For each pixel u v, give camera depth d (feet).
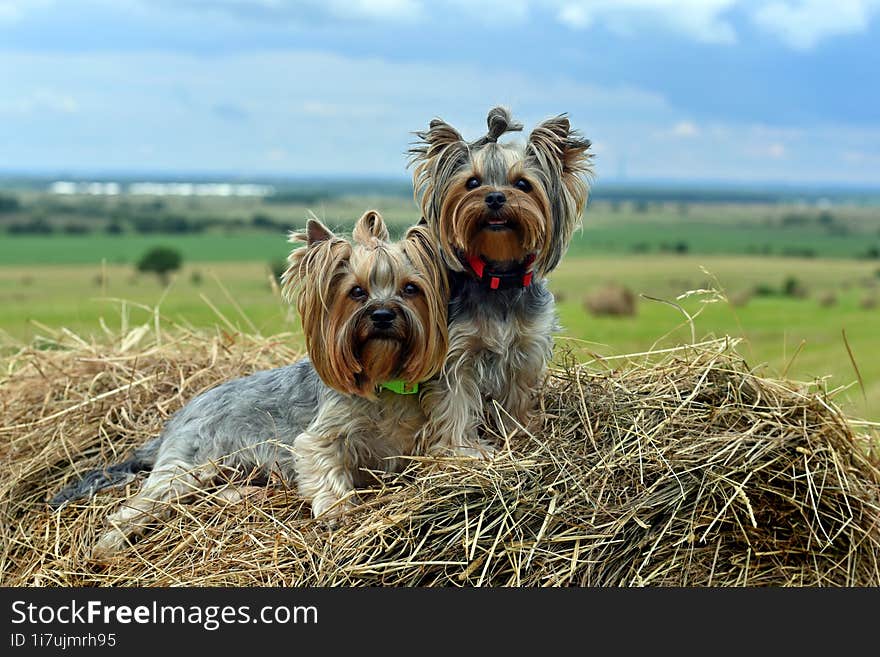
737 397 5.20
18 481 5.43
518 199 5.17
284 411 5.55
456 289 5.37
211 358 6.24
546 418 5.31
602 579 4.84
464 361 5.31
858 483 5.05
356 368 5.18
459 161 5.30
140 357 6.16
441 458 5.08
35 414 5.82
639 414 5.16
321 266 5.16
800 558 5.00
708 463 4.96
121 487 5.38
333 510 5.09
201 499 5.18
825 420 5.09
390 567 4.82
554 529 4.86
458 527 4.86
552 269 5.40
